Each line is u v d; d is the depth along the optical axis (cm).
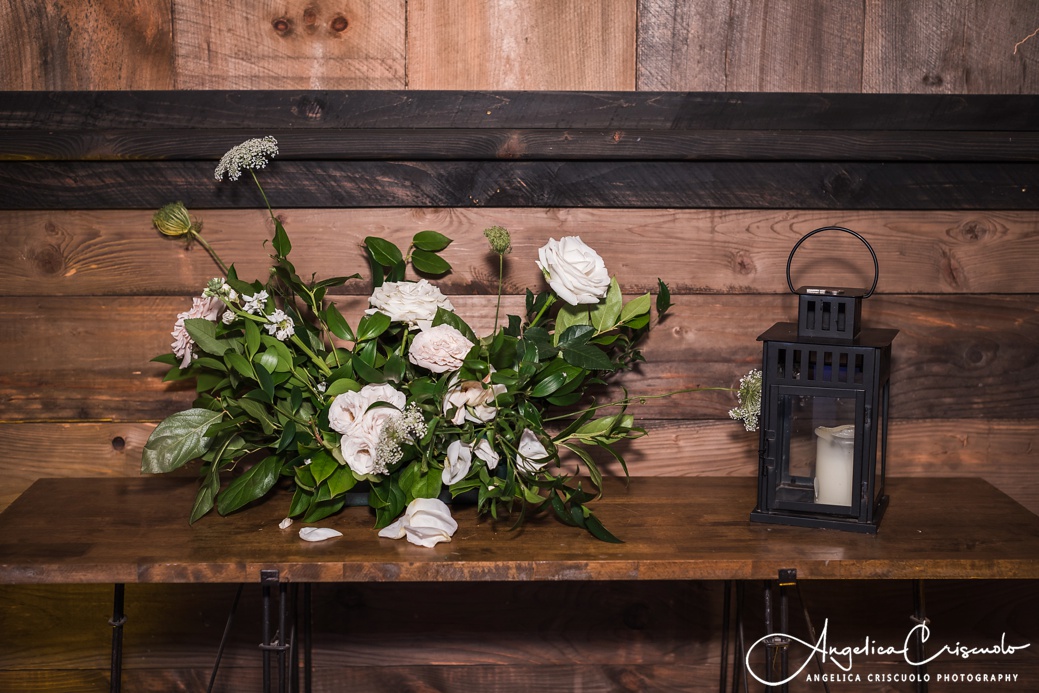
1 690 154
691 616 156
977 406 149
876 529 121
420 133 138
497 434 123
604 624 157
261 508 131
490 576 111
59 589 153
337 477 120
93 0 138
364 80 141
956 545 116
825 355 120
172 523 124
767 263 146
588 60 141
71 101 138
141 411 146
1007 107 142
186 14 139
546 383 124
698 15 141
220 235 142
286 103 139
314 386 127
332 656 156
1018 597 156
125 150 137
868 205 144
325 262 143
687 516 128
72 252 142
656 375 148
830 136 140
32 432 146
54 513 128
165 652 154
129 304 144
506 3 140
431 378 124
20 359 144
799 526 124
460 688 157
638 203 143
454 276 145
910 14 142
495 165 141
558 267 127
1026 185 144
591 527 119
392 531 119
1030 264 146
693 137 139
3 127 138
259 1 139
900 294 147
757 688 158
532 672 157
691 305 146
